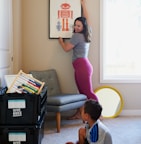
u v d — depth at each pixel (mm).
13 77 2584
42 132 2787
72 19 3906
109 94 3998
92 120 2012
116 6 4094
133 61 4141
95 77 4035
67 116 3979
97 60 4016
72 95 3428
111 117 3908
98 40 3990
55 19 3898
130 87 4039
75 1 3895
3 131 2295
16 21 3598
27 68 3959
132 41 4137
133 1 4090
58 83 3898
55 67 3982
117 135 3010
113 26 4121
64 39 3939
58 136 2994
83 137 2121
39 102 2338
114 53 4152
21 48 3885
